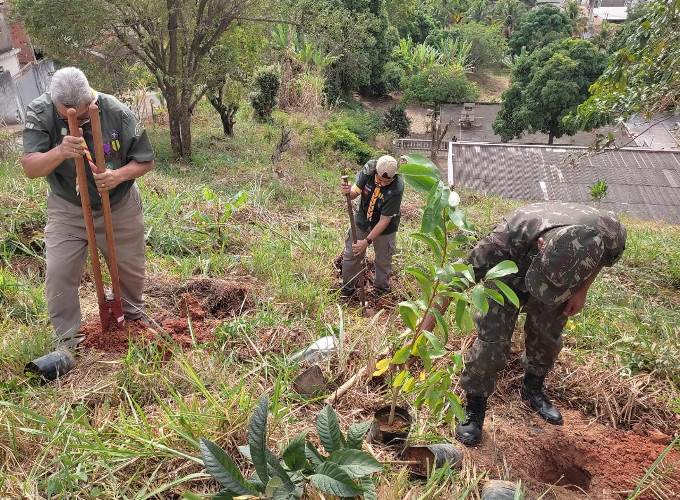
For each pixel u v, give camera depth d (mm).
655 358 3902
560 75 30500
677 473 2936
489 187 19016
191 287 4207
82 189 2963
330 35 16422
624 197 17812
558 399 3537
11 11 12938
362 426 2238
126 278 3508
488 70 54719
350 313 4289
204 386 2930
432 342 2422
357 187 4711
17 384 2859
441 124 38219
